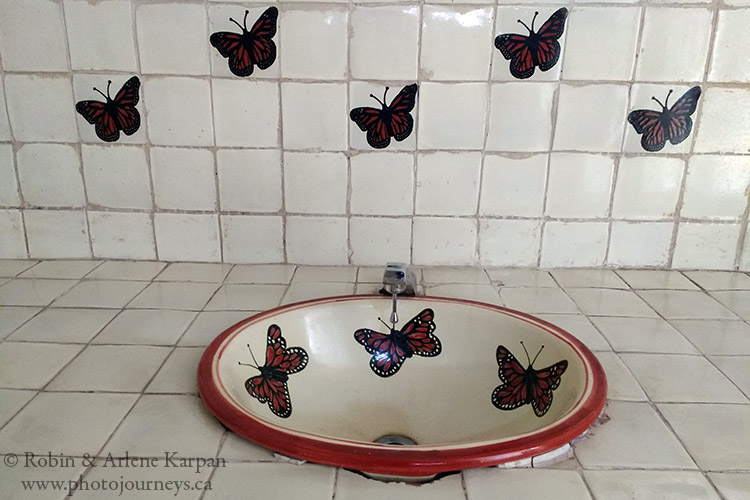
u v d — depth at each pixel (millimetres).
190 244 1024
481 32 901
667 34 895
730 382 648
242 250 1024
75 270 992
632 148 952
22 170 991
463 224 997
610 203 980
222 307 846
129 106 952
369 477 484
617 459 508
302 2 892
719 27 890
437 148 958
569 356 692
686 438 540
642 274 1002
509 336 791
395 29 901
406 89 929
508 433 704
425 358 834
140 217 1013
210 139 965
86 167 988
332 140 958
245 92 939
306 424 743
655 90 923
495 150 957
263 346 763
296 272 996
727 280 978
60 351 701
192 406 584
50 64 935
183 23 910
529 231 1000
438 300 847
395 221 998
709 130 940
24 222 1019
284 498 456
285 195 989
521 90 926
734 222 985
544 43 902
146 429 542
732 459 509
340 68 922
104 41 922
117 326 776
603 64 911
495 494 463
